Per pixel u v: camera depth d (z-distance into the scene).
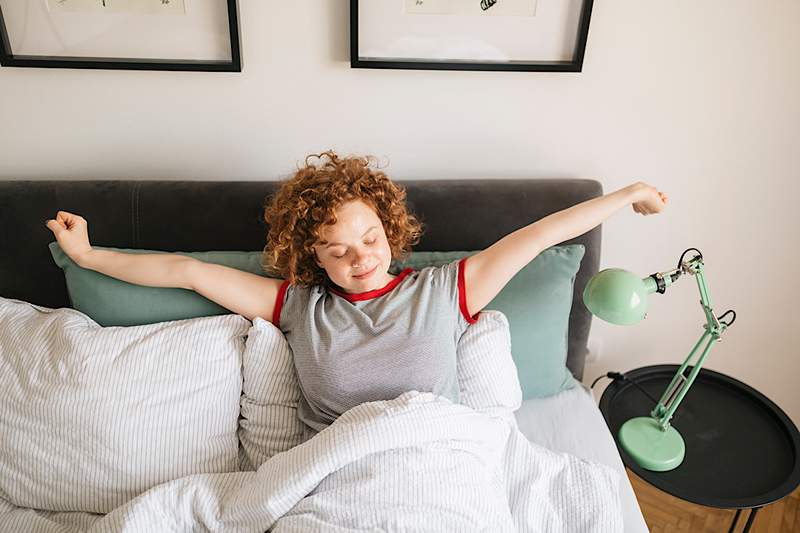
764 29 1.26
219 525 0.94
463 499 0.91
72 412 1.03
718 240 1.50
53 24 1.20
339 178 1.11
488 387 1.13
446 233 1.32
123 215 1.27
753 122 1.36
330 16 1.23
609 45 1.29
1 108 1.28
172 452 1.05
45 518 1.03
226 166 1.38
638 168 1.42
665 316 1.62
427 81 1.31
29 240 1.27
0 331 1.12
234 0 1.17
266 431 1.11
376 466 0.91
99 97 1.28
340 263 1.08
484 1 1.22
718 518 1.61
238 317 1.15
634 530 1.07
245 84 1.29
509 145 1.39
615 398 1.37
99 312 1.17
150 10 1.20
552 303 1.24
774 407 1.31
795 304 1.57
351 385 1.05
